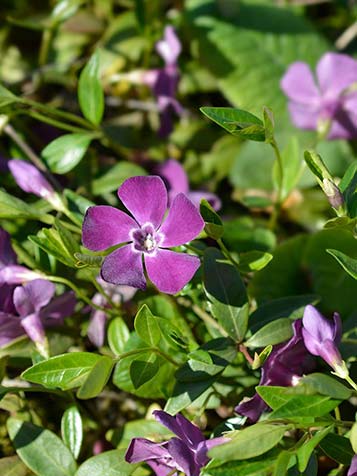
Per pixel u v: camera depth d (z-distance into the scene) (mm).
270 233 407
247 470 313
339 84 418
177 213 332
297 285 389
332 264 389
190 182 446
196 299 367
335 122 428
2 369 349
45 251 352
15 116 422
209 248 344
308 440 318
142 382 336
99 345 366
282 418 316
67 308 363
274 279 388
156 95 449
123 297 371
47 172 387
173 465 329
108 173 402
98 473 333
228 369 356
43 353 351
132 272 332
